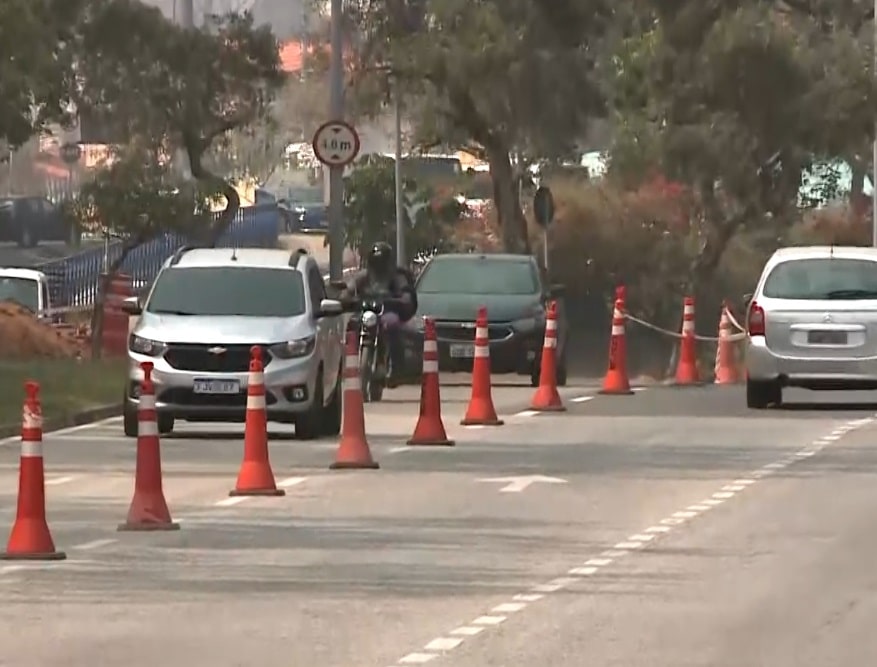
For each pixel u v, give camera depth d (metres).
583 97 128.38
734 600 37.50
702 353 144.88
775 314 79.50
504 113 128.25
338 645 33.19
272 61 129.38
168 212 117.56
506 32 126.38
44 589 38.84
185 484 56.09
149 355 68.12
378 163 161.50
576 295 151.88
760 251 160.50
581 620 35.44
